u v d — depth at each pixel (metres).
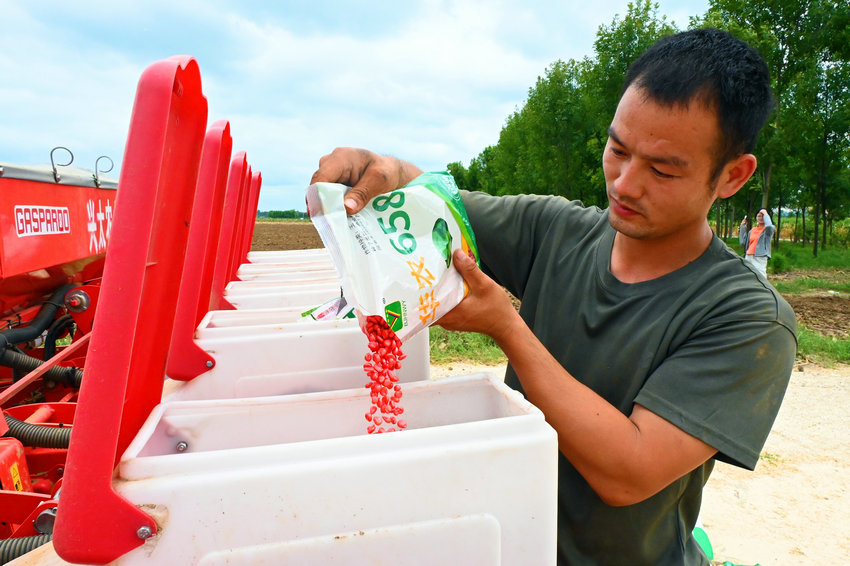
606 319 1.31
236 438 1.02
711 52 1.04
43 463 2.37
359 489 0.78
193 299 1.29
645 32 18.78
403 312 1.00
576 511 1.30
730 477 3.93
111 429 0.70
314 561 0.77
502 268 1.64
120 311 0.70
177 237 0.98
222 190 1.52
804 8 19.80
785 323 1.15
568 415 1.06
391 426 1.06
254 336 1.33
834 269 19.80
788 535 3.25
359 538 0.78
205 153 1.28
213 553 0.74
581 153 22.48
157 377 1.03
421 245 1.06
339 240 0.98
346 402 1.07
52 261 3.08
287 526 0.76
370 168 1.14
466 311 1.07
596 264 1.38
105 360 0.70
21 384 2.23
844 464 4.12
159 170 0.72
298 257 3.53
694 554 1.38
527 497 0.85
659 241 1.27
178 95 0.86
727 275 1.22
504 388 1.06
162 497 0.73
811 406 5.23
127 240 0.70
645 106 1.05
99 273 4.20
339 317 1.31
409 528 0.80
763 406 1.13
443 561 0.83
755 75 1.06
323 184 1.04
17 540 1.44
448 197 1.15
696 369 1.13
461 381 1.12
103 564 0.72
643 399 1.13
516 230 1.59
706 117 1.02
